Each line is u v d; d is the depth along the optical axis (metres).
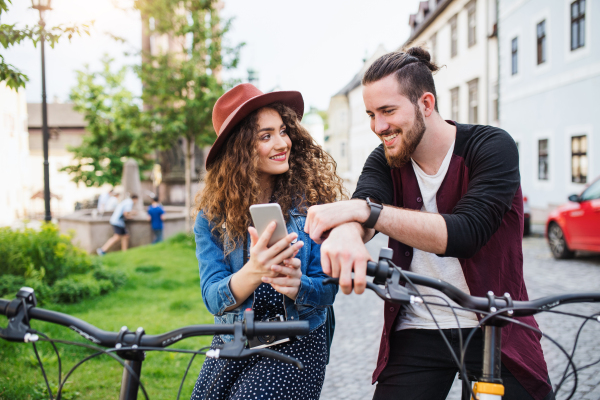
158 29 11.94
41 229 7.86
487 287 1.67
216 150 2.02
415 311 1.82
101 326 5.26
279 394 1.71
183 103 12.74
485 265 1.68
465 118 23.66
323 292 1.78
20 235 7.44
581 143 15.14
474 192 1.54
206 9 12.15
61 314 1.26
